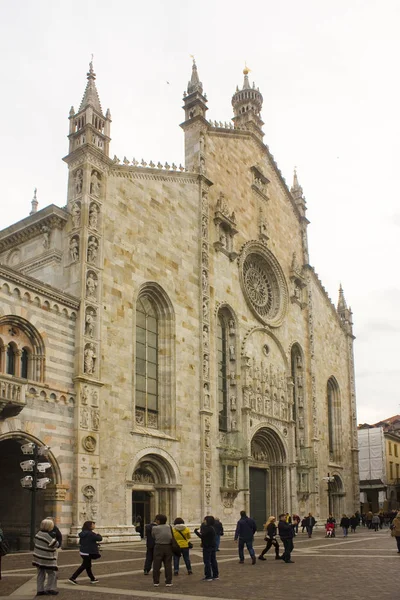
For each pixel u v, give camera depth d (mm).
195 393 46969
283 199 68625
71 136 42812
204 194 52500
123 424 39438
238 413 51719
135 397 42625
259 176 63438
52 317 36125
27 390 33375
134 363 41406
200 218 51438
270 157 66375
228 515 48062
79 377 36375
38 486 31438
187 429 45375
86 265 39219
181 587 19047
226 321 54000
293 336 64250
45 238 41219
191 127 55031
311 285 70625
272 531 29047
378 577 21000
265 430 55469
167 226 47656
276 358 59656
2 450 36500
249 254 59750
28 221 42094
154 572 19500
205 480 45625
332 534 50031
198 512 44781
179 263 48125
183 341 46812
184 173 50844
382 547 36781
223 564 26797
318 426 66562
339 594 17125
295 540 46219
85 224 39969
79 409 36062
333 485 69625
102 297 39906
